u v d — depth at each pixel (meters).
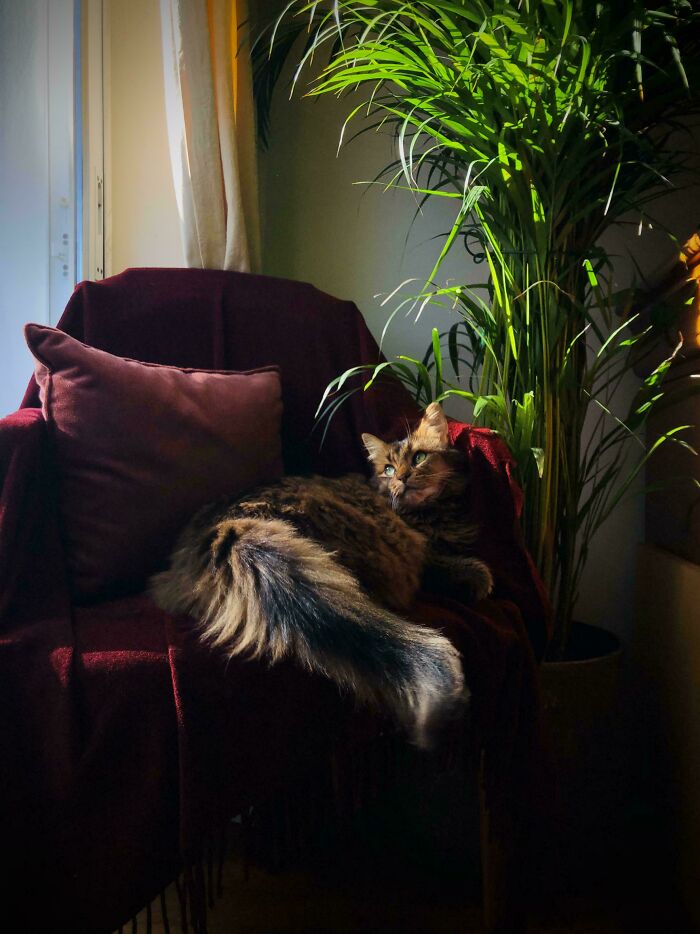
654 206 2.15
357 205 2.26
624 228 2.16
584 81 1.42
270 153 2.28
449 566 1.48
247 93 1.99
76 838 1.01
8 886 0.99
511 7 1.43
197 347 1.79
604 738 1.64
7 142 1.93
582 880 1.65
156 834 1.02
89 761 1.02
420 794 1.62
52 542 1.31
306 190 2.28
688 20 1.47
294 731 1.11
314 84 2.24
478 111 1.50
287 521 1.30
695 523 1.72
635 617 2.10
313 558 1.16
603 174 1.54
